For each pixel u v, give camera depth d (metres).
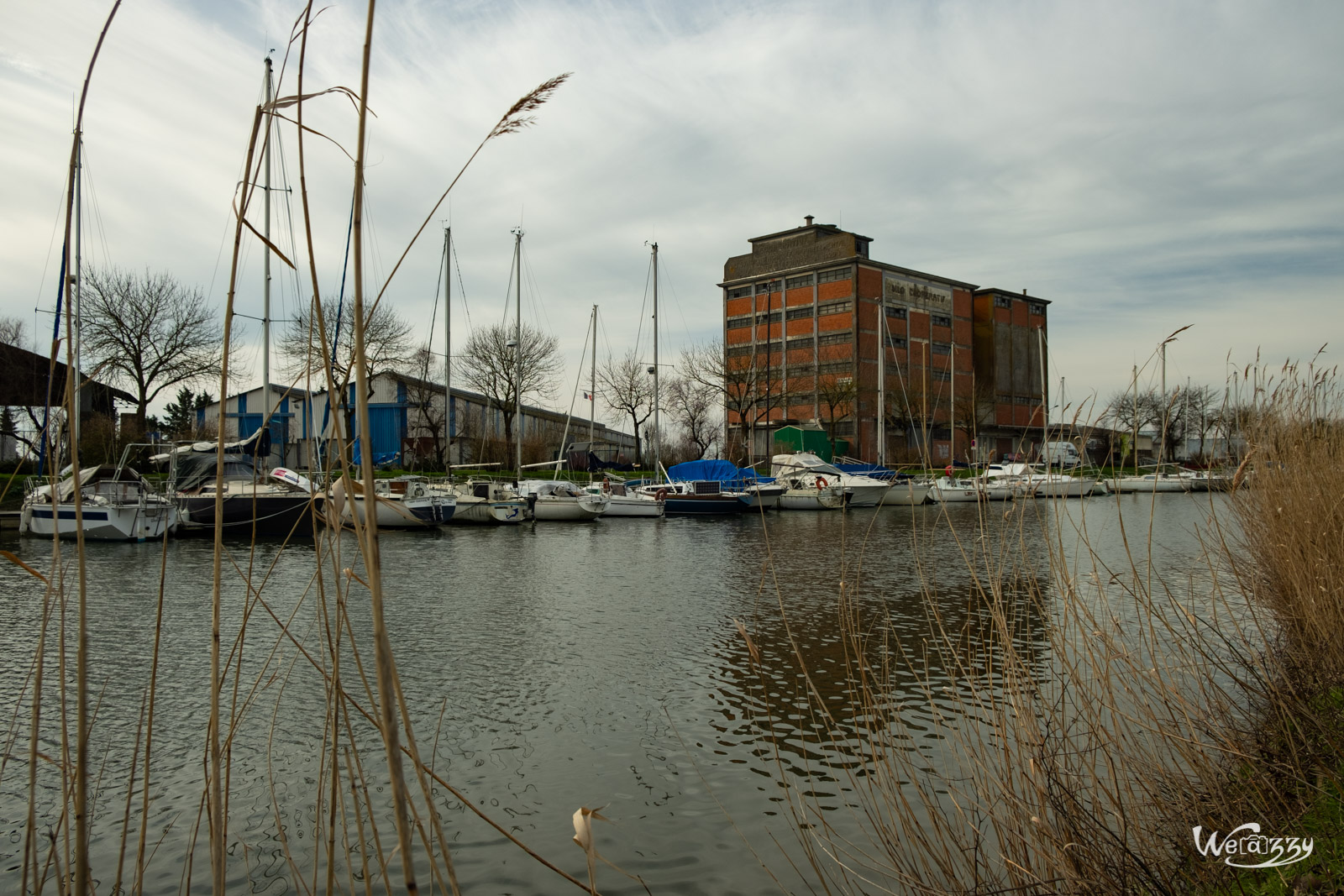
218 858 2.43
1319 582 5.65
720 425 73.81
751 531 30.23
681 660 10.73
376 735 8.00
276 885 5.43
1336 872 3.72
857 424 69.00
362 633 12.23
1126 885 3.65
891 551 22.27
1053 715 4.19
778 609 13.96
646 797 6.68
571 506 33.94
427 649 11.27
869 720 4.87
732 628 12.59
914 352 75.69
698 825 6.17
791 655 10.90
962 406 62.97
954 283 79.94
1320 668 5.38
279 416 24.48
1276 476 7.52
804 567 19.56
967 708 8.33
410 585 16.86
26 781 6.96
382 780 7.00
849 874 5.29
